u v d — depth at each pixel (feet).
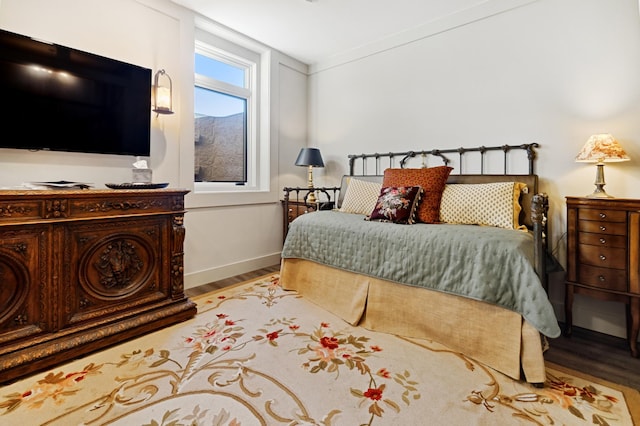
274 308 7.79
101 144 7.12
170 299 7.00
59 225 5.41
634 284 5.83
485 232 6.09
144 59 8.21
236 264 10.85
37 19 6.56
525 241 5.61
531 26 7.75
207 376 5.02
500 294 5.26
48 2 6.69
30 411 4.24
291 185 12.76
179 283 7.14
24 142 6.12
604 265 6.12
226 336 6.35
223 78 11.00
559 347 6.19
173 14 8.73
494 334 5.34
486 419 4.13
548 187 7.59
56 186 5.95
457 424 4.04
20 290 5.07
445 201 7.85
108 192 5.91
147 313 6.54
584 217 6.34
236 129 11.44
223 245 10.45
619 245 5.95
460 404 4.42
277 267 11.84
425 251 6.16
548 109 7.57
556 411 4.29
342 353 5.74
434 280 6.02
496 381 4.95
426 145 9.77
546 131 7.61
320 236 8.05
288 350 5.83
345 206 9.75
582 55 7.10
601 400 4.52
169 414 4.19
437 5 8.68
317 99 12.83
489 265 5.41
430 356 5.63
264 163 11.89
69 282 5.55
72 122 6.68
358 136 11.53
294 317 7.28
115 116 7.30
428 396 4.58
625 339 6.54
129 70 7.50
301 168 13.12
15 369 4.87
